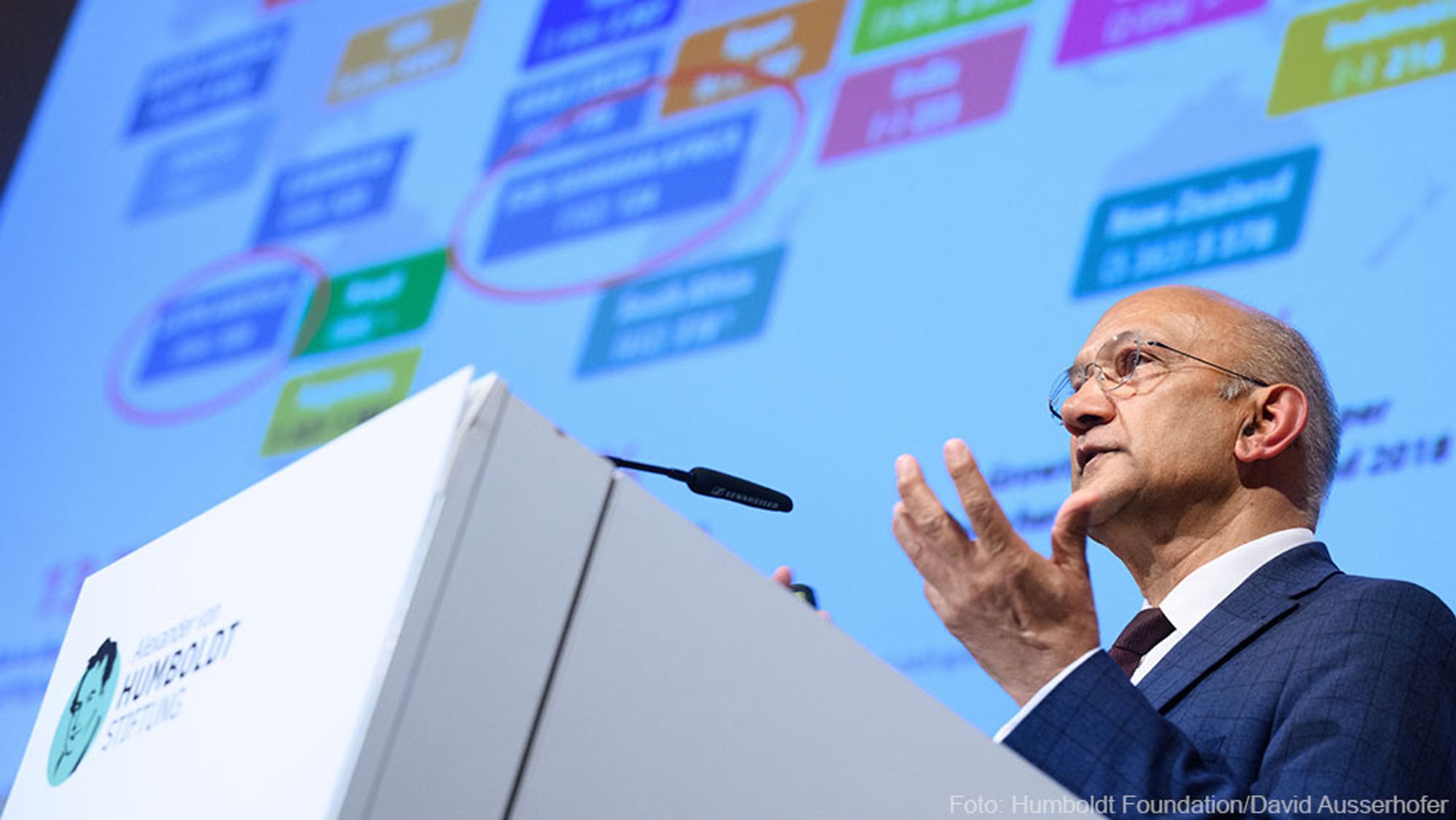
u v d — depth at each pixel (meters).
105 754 1.33
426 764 0.98
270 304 4.47
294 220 4.60
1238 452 2.19
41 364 4.79
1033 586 1.61
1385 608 1.84
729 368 3.69
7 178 5.19
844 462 3.45
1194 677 1.90
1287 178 3.22
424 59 4.64
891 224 3.67
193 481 4.31
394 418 1.13
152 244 4.82
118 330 4.72
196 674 1.22
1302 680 1.77
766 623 1.14
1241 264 3.19
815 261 3.72
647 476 3.64
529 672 1.03
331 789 0.97
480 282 4.15
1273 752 1.70
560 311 3.99
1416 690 1.74
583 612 1.06
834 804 1.12
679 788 1.07
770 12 4.11
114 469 4.46
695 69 4.14
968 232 3.56
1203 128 3.38
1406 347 2.96
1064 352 3.32
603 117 4.22
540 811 1.01
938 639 3.14
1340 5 3.33
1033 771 1.23
